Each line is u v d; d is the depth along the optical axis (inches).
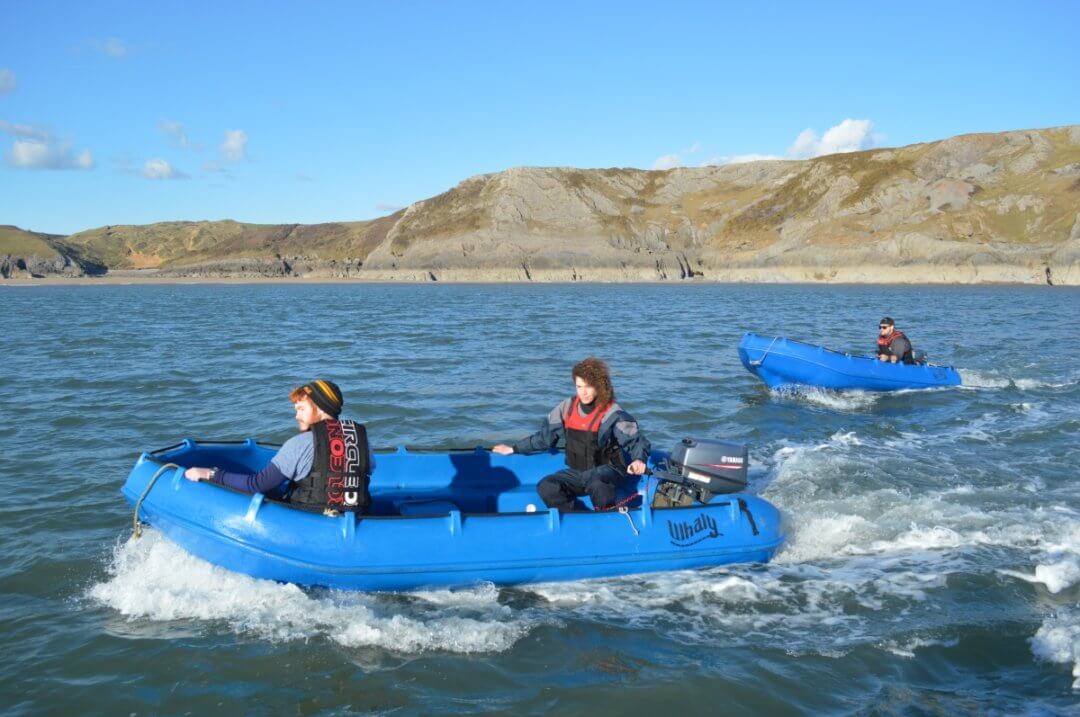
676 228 5718.5
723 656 197.5
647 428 472.1
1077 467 373.4
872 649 200.1
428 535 228.4
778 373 590.2
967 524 288.7
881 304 2103.8
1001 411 525.3
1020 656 197.0
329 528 224.1
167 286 5319.9
